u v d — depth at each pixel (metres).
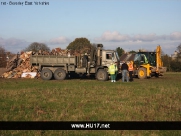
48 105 12.33
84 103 12.72
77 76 29.98
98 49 27.55
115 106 11.89
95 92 16.75
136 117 9.87
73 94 15.78
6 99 14.03
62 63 27.56
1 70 33.69
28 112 10.81
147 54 29.66
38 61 27.64
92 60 27.48
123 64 25.53
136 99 14.06
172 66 58.31
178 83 23.67
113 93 16.34
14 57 30.36
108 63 27.42
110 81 26.03
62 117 9.80
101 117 9.88
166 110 11.20
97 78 26.94
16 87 19.75
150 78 30.36
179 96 15.25
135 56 29.91
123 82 24.75
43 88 18.97
